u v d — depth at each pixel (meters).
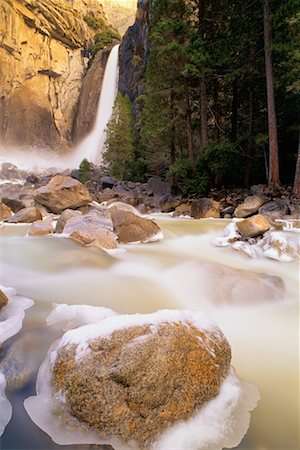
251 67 15.30
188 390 2.06
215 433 1.99
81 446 1.87
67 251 5.58
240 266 5.57
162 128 19.20
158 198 17.62
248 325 3.63
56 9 63.19
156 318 2.42
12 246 5.88
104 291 4.25
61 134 64.06
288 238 6.24
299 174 12.89
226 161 15.38
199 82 17.72
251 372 2.74
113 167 35.41
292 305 4.13
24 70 58.19
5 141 55.28
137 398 1.93
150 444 1.85
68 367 2.10
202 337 2.38
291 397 2.41
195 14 18.03
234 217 11.57
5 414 2.08
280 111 16.66
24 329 3.02
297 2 12.21
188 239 7.68
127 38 56.28
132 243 6.87
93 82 65.50
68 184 11.18
